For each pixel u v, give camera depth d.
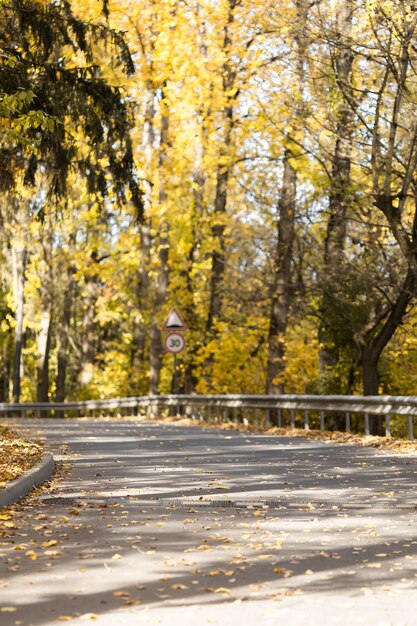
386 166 27.31
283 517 12.03
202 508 12.75
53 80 21.30
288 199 35.78
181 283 46.59
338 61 27.36
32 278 58.34
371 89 28.83
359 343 32.38
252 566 9.12
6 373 75.06
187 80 39.56
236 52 38.16
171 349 37.94
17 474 14.45
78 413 62.16
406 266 29.80
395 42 26.33
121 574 8.77
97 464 18.33
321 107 27.95
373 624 7.14
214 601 7.80
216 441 24.38
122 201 23.33
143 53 41.25
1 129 17.83
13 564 9.18
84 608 7.58
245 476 16.30
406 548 10.02
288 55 29.33
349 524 11.50
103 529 11.10
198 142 40.72
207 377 46.19
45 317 59.50
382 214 31.23
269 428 29.45
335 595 8.01
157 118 42.28
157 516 12.07
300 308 34.97
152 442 24.06
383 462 18.66
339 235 32.34
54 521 11.62
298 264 37.00
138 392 58.03
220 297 45.16
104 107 21.80
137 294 54.34
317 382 35.97
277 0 27.17
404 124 27.12
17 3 20.77
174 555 9.63
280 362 37.97
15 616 7.34
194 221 45.56
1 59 19.69
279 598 7.89
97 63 23.06
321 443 23.59
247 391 46.22
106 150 22.64
